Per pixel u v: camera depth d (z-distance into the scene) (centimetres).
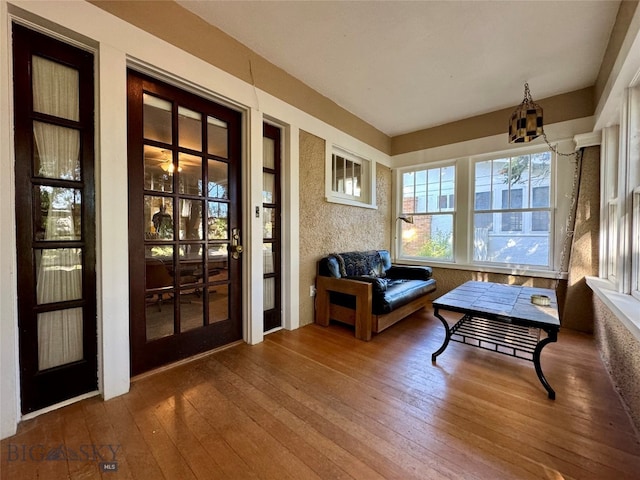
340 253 323
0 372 132
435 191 406
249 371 199
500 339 250
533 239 329
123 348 171
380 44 227
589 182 285
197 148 218
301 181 290
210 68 209
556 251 310
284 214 280
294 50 236
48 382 153
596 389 175
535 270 321
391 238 445
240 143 246
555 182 311
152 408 156
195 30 200
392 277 376
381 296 256
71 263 161
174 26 189
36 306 149
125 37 168
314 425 143
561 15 191
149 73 186
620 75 180
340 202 337
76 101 161
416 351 234
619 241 195
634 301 172
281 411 154
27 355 147
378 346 243
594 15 190
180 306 210
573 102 294
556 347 241
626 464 118
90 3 155
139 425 142
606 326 208
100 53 160
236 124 244
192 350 218
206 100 221
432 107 339
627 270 191
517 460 121
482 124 356
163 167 199
